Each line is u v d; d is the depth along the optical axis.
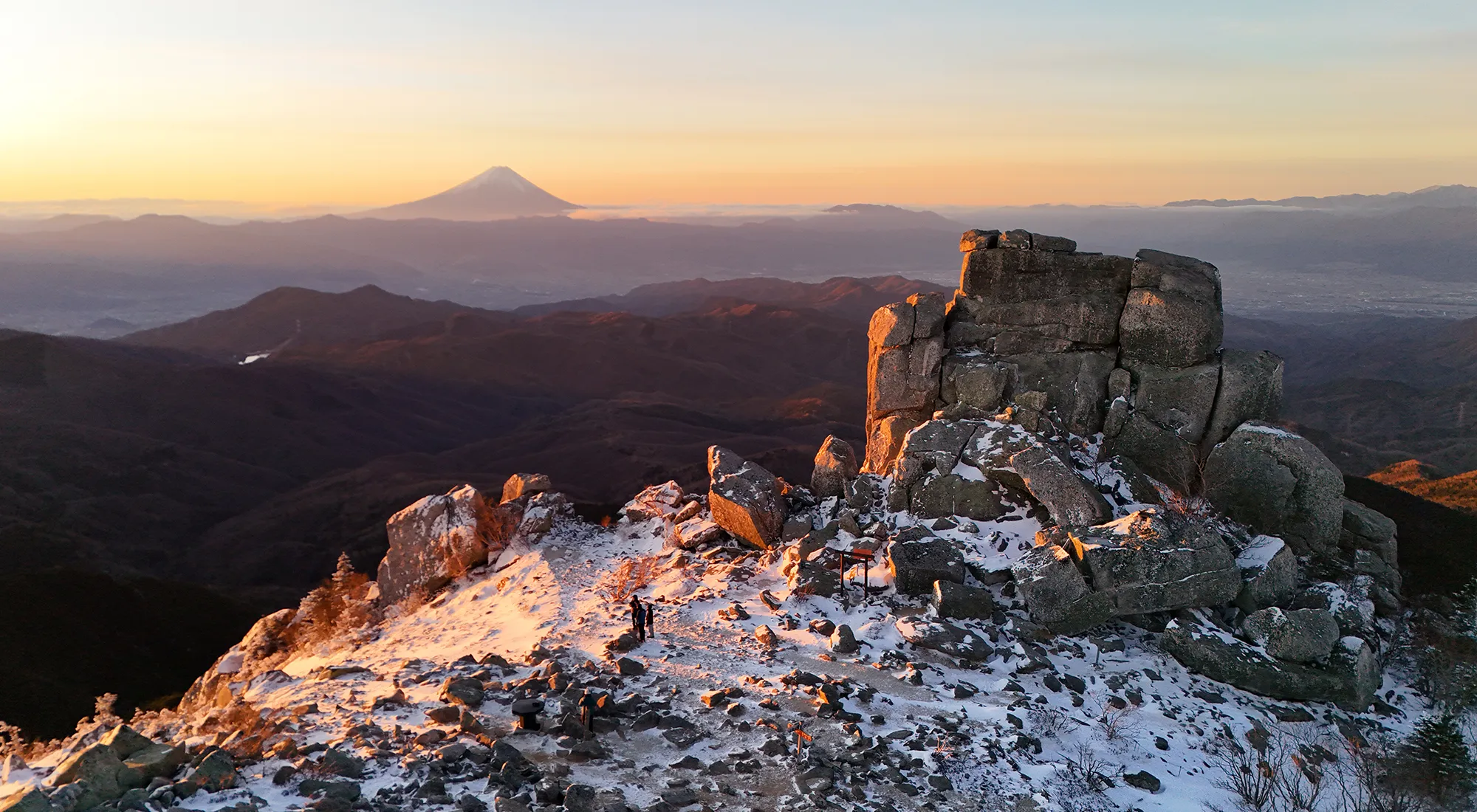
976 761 17.34
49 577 76.62
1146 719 21.50
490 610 30.83
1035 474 29.64
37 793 12.24
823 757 16.95
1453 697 24.88
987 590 27.28
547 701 19.58
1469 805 19.77
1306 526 30.66
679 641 24.69
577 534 37.88
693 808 14.77
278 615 36.41
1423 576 33.22
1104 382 34.25
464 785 14.73
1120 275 34.19
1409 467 126.75
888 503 32.09
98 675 66.12
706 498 38.50
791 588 28.17
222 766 14.39
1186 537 26.48
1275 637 24.78
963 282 35.81
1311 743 22.03
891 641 24.56
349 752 16.03
